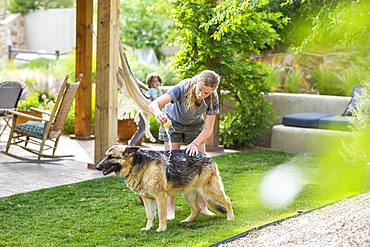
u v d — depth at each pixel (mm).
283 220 5172
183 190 5469
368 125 7859
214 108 5637
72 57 15508
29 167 8297
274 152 10211
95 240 5109
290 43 13414
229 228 5445
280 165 8938
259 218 5863
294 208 6285
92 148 9953
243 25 9992
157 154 5387
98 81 8141
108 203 6426
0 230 5352
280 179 7871
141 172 5293
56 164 8555
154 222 5555
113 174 7992
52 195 6699
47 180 7535
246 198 6770
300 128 10289
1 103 9422
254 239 4617
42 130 8609
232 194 6965
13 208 6102
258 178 7926
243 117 10555
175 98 5605
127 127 10570
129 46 21359
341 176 8109
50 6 23969
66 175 7859
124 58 8641
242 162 9125
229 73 10148
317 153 10031
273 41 10758
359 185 7496
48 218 5785
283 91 12484
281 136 10422
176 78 14172
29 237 5164
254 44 10547
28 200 6441
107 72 8094
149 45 21641
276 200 6656
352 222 4723
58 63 16109
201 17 9789
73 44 22406
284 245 4371
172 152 5488
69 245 4953
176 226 5598
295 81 12406
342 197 6812
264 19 10695
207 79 5312
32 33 23172
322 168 8703
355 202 5758
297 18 13141
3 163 8500
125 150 5250
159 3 11219
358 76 11508
